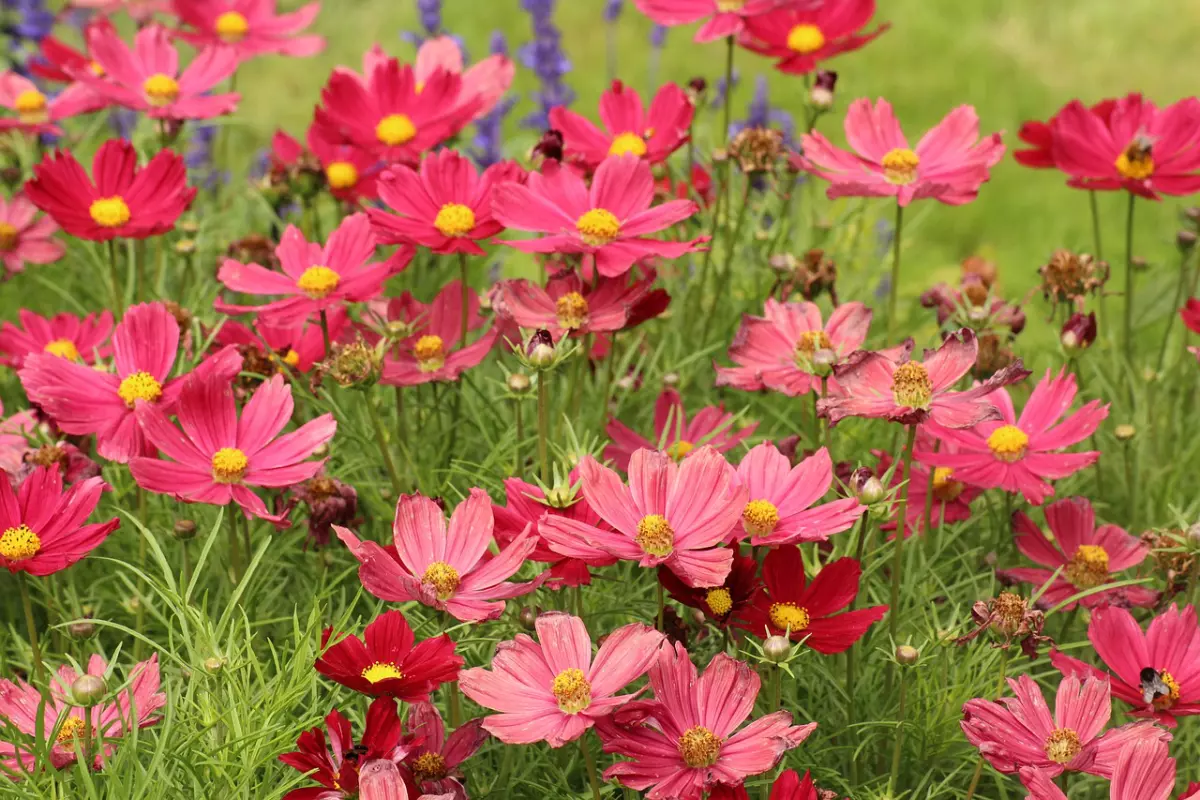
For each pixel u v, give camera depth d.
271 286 1.21
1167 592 1.16
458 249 1.20
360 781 1.01
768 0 1.32
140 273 1.31
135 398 1.15
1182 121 1.29
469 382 1.24
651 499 1.07
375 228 1.20
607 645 1.03
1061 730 1.04
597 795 1.04
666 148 1.30
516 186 1.19
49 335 1.27
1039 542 1.19
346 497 1.17
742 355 1.20
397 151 1.32
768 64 3.07
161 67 1.40
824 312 1.42
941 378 1.10
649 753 1.03
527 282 1.18
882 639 1.16
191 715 1.08
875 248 1.56
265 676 1.15
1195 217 1.36
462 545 1.08
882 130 1.28
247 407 1.13
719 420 1.24
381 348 1.15
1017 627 1.08
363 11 3.34
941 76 3.07
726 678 1.04
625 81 3.01
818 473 1.10
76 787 1.05
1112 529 1.19
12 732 1.06
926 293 1.27
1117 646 1.10
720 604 1.08
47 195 1.22
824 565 1.10
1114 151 1.30
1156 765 1.03
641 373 1.34
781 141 1.33
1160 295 1.46
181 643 1.17
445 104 1.32
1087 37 3.32
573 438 1.13
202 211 1.55
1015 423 1.19
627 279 1.19
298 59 2.96
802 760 1.12
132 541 1.21
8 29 1.77
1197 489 1.32
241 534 1.22
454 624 1.14
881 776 1.14
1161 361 1.38
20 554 1.08
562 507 1.09
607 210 1.19
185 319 1.25
